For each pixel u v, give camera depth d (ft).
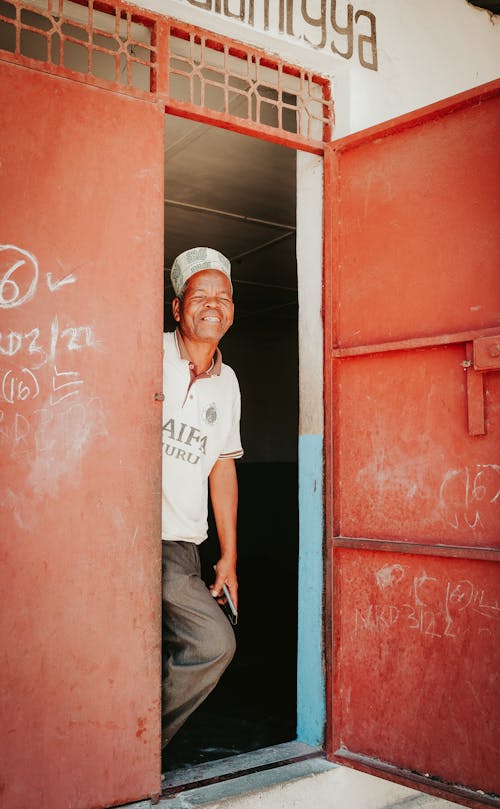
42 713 6.92
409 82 10.28
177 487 8.87
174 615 8.66
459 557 7.83
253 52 9.04
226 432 9.54
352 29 9.71
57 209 7.25
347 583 8.80
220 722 10.93
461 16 11.10
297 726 9.34
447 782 7.83
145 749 7.48
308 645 9.23
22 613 6.86
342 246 9.12
